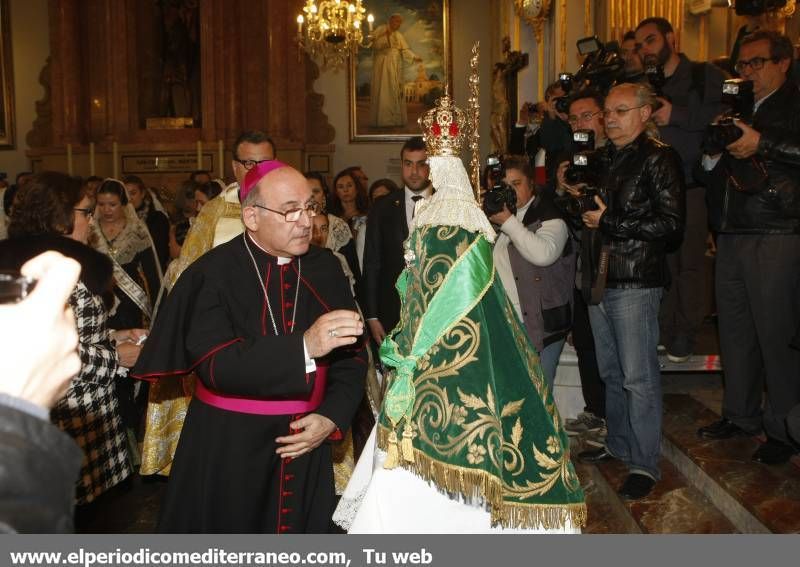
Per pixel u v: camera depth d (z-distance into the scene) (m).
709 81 4.37
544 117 5.43
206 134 13.20
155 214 6.62
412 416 2.17
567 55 8.42
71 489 0.81
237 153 3.64
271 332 2.51
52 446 0.78
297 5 12.98
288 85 13.07
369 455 2.57
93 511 3.18
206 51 13.23
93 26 13.54
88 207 2.95
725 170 3.55
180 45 13.96
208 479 2.38
